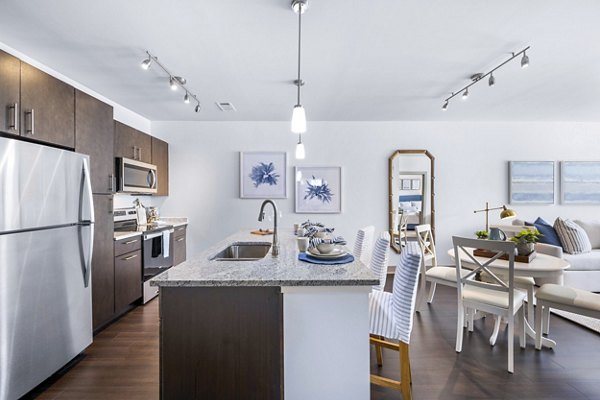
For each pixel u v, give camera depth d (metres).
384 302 1.72
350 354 1.28
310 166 4.39
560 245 3.48
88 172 2.15
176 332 1.29
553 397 1.71
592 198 4.46
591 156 4.48
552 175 4.46
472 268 2.42
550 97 3.44
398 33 2.09
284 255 1.78
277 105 3.69
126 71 2.70
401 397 1.72
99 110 2.50
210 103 3.60
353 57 2.44
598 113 4.08
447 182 4.46
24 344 1.67
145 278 3.20
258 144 4.40
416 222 4.42
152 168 3.73
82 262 2.11
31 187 1.71
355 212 4.42
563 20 1.94
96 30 2.04
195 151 4.38
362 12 1.85
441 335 2.48
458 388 1.79
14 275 1.62
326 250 1.68
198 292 1.29
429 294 3.33
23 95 1.79
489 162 4.46
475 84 3.03
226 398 1.29
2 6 1.76
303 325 1.28
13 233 1.61
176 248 3.97
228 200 4.40
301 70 2.69
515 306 2.04
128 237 2.90
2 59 1.67
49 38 2.14
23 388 1.67
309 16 1.89
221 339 1.29
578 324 2.65
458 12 1.85
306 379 1.28
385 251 2.00
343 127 4.41
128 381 1.88
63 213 1.94
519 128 4.48
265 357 1.29
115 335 2.49
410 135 4.43
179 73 2.75
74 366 2.04
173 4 1.76
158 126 4.37
